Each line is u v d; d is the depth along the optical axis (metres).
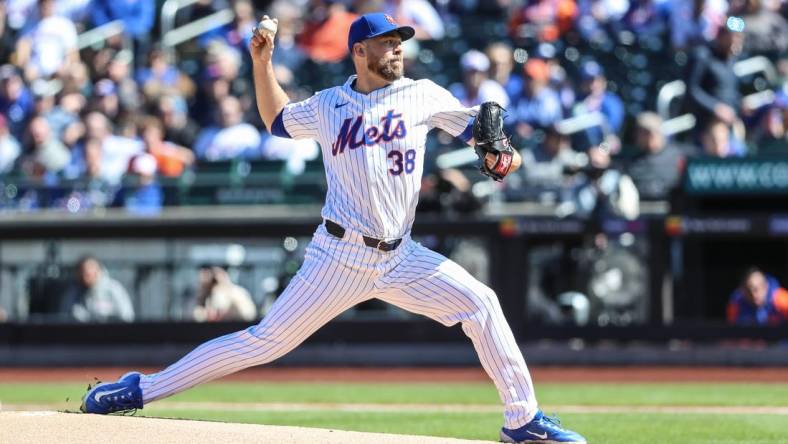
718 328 50.03
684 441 26.28
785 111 56.25
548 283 51.06
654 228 50.47
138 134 58.88
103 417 20.41
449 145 56.12
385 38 20.02
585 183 52.12
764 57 61.41
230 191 54.66
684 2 63.03
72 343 53.34
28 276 53.97
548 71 58.19
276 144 57.56
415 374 49.53
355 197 20.20
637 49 63.78
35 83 62.06
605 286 50.66
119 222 53.09
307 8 67.31
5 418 20.25
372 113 20.05
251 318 52.12
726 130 54.34
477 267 51.06
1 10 67.44
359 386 45.00
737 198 51.38
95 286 53.28
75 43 64.56
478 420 31.80
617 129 58.28
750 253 51.31
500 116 20.42
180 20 67.31
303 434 19.47
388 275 20.62
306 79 64.06
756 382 45.09
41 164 57.47
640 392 41.56
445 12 66.25
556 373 48.84
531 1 64.12
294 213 53.56
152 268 53.09
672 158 54.44
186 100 61.97
